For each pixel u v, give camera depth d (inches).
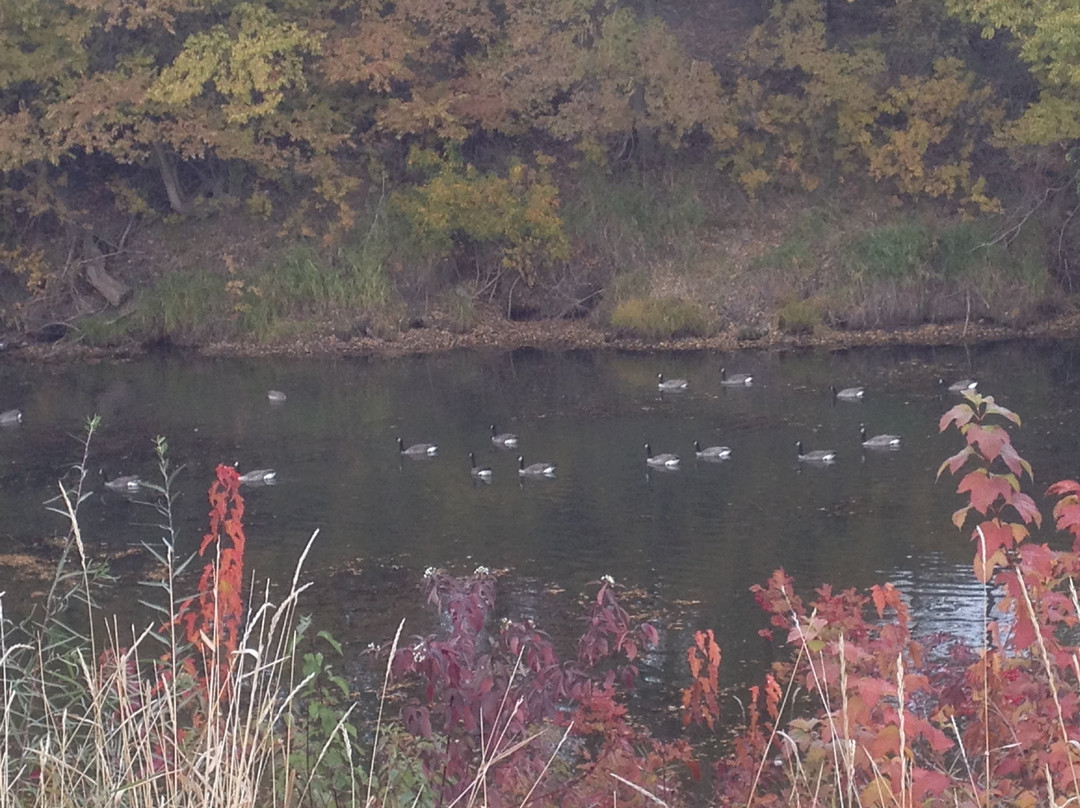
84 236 1296.8
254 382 1079.6
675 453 809.5
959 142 1294.3
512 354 1181.1
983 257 1219.2
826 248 1263.5
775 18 1321.4
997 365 1043.9
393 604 542.0
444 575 225.8
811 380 1015.0
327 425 915.4
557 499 717.9
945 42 1288.1
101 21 1221.7
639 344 1204.5
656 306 1218.6
